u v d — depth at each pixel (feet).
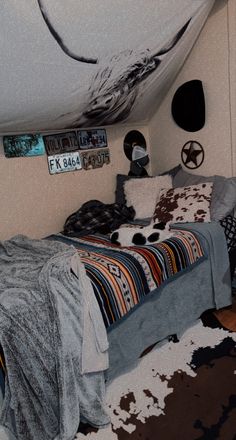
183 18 6.78
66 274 5.10
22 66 5.19
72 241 7.45
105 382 5.30
